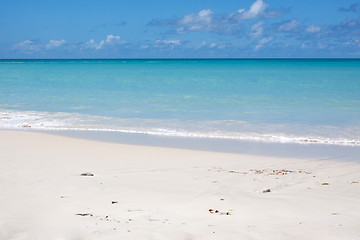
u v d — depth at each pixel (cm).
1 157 1341
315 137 1833
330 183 1051
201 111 2631
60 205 821
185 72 7944
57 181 1023
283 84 4703
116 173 1143
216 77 6188
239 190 966
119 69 9612
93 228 688
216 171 1190
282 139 1803
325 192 952
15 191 922
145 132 1969
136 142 1727
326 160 1395
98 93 3766
